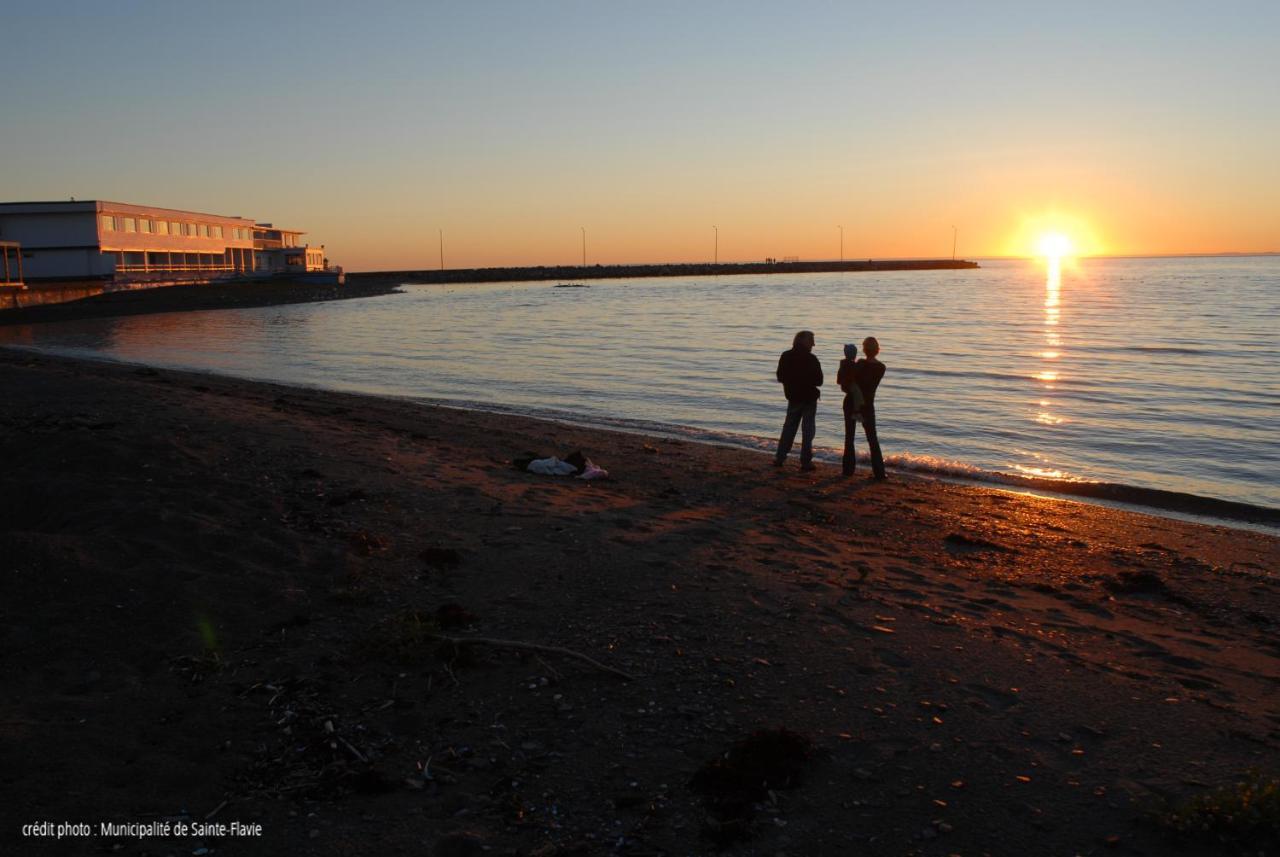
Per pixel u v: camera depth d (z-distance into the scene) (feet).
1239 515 37.42
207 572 21.02
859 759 14.15
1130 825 12.39
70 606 18.89
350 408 61.52
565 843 11.92
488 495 31.19
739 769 13.50
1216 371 85.10
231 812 12.41
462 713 15.51
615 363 98.32
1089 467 47.60
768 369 91.15
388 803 12.80
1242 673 18.43
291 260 366.84
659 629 19.31
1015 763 14.07
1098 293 282.97
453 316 195.52
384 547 24.16
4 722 14.30
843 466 41.04
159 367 95.66
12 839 11.39
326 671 16.89
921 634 19.62
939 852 11.82
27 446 34.76
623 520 28.68
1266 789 12.48
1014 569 26.55
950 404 67.51
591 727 15.07
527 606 20.51
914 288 354.95
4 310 180.75
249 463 34.09
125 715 14.93
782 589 22.31
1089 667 18.12
